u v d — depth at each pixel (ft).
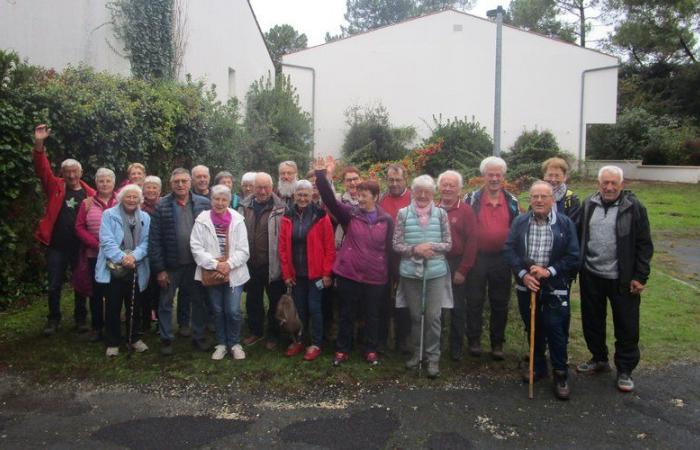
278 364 15.53
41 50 31.58
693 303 22.06
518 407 13.24
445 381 14.73
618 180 13.88
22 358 15.80
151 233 15.76
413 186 15.07
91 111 22.33
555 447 11.41
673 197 57.57
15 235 19.84
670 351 16.89
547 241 13.88
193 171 17.92
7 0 29.96
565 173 15.49
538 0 111.96
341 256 15.51
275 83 61.05
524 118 71.31
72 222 17.37
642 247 13.96
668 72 101.19
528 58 70.85
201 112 31.55
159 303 16.12
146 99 27.14
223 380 14.57
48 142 21.06
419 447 11.37
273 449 11.28
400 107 72.08
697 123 90.79
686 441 11.69
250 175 18.70
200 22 43.62
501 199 15.85
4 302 20.08
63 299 21.35
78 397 13.60
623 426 12.33
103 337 17.37
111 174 17.31
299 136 58.13
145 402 13.37
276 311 15.55
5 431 11.92
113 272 15.51
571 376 15.11
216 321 15.92
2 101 19.20
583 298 14.99
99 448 11.27
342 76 71.82
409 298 15.17
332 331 17.60
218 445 11.42
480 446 11.43
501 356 16.08
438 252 14.65
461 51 71.36
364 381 14.62
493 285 15.85
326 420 12.51
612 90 69.72
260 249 16.61
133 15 34.91
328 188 15.35
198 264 15.47
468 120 71.61
